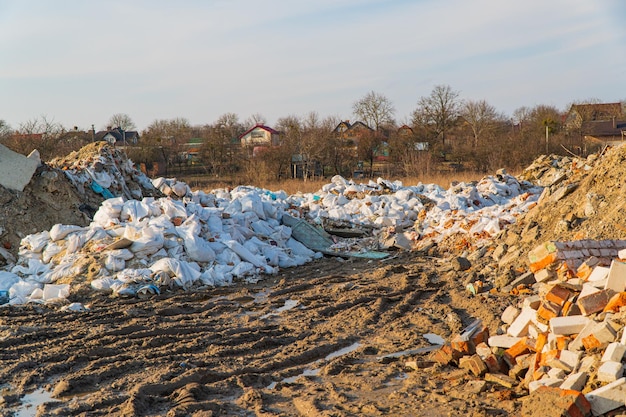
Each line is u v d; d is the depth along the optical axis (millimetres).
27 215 14609
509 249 11961
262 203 16375
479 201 18906
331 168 45250
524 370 6309
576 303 6352
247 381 6918
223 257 13039
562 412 4918
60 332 8836
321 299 10898
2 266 12719
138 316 9859
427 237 15852
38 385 6965
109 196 17500
